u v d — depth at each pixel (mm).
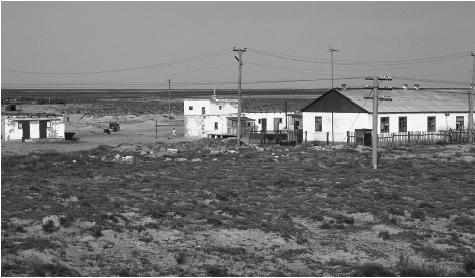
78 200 29797
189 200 31391
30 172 42094
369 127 69688
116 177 40250
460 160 55656
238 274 20812
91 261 20797
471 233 28359
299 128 87250
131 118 150375
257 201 32750
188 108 101500
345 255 24078
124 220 26094
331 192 36281
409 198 35500
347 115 71312
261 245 24609
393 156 58312
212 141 75188
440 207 33062
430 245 26141
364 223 29203
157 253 22453
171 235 24750
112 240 23359
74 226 24453
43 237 22609
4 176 38969
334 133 72500
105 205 28703
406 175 44688
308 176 42969
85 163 49094
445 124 75250
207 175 41844
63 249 21500
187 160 52875
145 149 65188
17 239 21906
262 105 175750
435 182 41875
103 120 145250
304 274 21328
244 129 91125
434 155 59156
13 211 26203
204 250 23141
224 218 27891
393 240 26562
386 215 30359
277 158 54469
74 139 91000
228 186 37188
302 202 32906
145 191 34250
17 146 76188
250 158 54500
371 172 45656
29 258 20000
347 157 56219
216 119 94812
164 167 46875
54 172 42406
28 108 156750
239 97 64688
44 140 85875
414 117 72812
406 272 21547
